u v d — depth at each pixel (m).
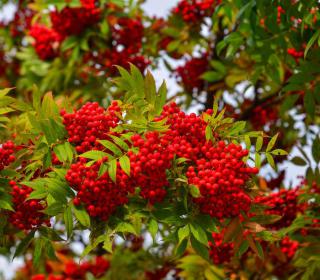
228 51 1.90
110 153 1.52
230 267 1.90
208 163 1.51
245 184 1.53
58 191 1.50
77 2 2.10
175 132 1.53
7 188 1.52
